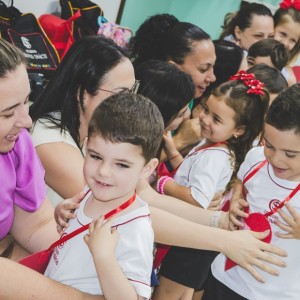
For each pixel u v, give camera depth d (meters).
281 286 1.44
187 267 1.88
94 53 1.41
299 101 1.27
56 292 0.95
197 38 2.30
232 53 2.61
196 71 2.31
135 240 0.97
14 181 1.21
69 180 1.36
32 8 3.17
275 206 1.43
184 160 1.92
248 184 1.53
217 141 1.84
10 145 1.09
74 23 3.04
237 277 1.51
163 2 4.16
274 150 1.34
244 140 1.87
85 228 1.02
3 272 0.92
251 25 3.45
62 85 1.43
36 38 2.70
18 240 1.32
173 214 1.44
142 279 0.96
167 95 1.70
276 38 3.62
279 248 1.37
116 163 0.97
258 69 2.31
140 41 2.46
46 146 1.37
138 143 0.97
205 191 1.71
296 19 3.55
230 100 1.80
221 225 1.49
